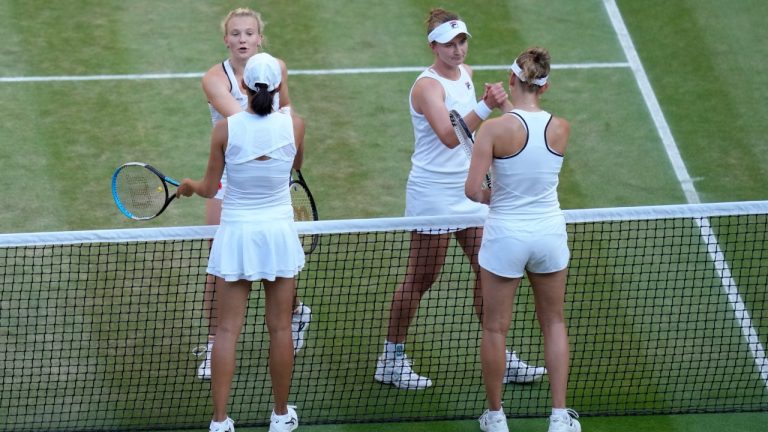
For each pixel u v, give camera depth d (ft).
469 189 82.64
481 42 159.43
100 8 162.50
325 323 105.91
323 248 116.88
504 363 87.04
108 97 144.66
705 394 97.19
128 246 116.98
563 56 157.38
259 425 91.91
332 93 147.64
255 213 83.10
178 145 136.36
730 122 145.07
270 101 80.94
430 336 104.63
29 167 130.72
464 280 108.68
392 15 164.55
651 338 104.83
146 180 91.40
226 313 85.30
